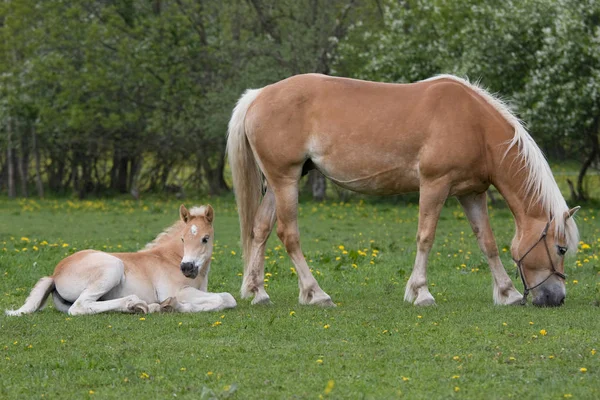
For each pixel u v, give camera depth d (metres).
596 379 7.11
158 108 40.41
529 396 6.69
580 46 28.17
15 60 41.97
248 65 39.28
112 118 38.62
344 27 40.72
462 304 10.99
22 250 17.73
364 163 11.07
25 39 40.88
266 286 13.22
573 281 13.05
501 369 7.50
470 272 14.47
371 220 27.34
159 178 46.44
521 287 13.09
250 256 11.63
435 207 10.90
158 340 8.80
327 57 39.38
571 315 9.94
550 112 28.88
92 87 38.66
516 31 29.81
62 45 40.66
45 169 47.62
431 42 33.38
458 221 26.27
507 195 10.91
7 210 33.34
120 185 44.75
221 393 6.75
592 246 17.88
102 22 41.25
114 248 18.83
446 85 10.99
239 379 7.30
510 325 9.35
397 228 24.53
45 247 18.58
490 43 30.20
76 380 7.36
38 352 8.34
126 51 39.09
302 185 44.53
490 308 10.54
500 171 10.84
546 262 10.62
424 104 10.91
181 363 7.82
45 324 9.60
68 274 10.38
